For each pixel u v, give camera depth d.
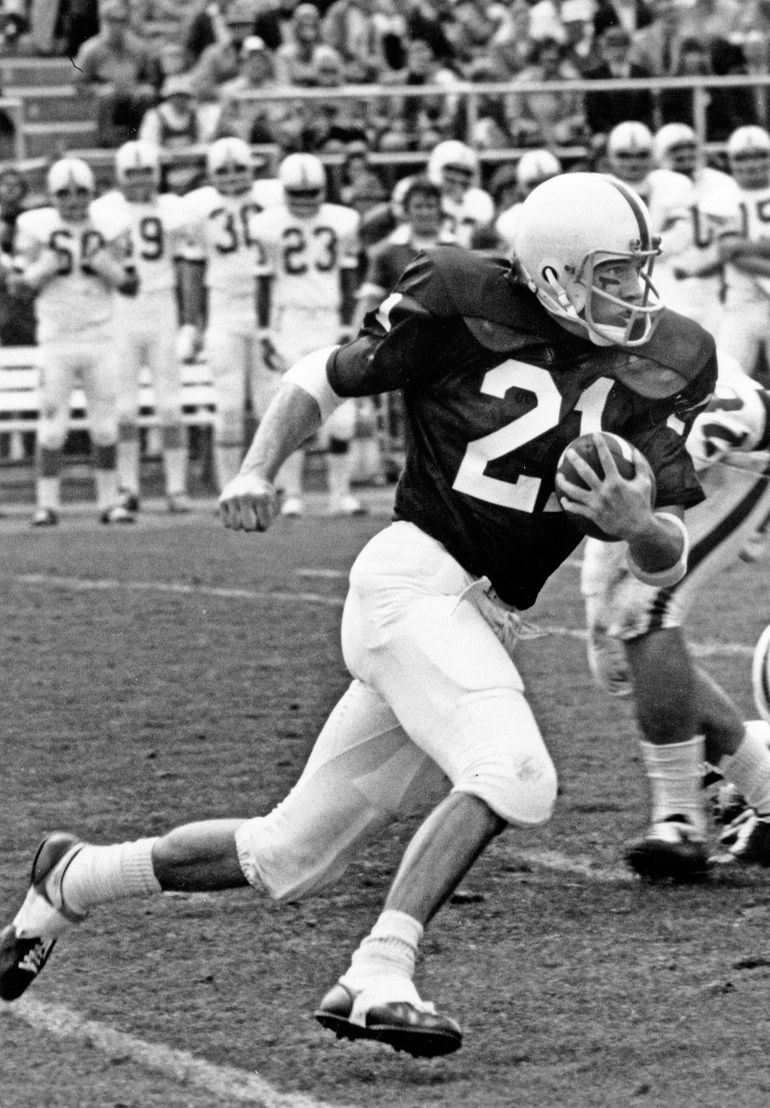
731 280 47.22
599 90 57.53
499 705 12.76
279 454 13.48
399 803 13.43
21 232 48.44
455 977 14.62
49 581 37.94
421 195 46.88
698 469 17.91
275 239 49.16
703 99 57.84
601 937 15.62
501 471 13.05
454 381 13.14
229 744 23.22
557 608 33.94
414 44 61.81
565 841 18.67
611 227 12.83
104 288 48.62
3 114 61.03
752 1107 11.88
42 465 48.97
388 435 57.22
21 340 55.62
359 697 13.38
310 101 56.53
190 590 36.28
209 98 57.44
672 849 17.08
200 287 50.31
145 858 13.51
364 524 47.47
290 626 32.06
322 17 63.72
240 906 16.72
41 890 13.73
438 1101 12.09
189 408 57.44
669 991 14.21
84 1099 12.21
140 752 22.81
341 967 14.96
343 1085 12.43
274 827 13.33
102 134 56.69
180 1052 13.08
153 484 58.44
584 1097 12.12
